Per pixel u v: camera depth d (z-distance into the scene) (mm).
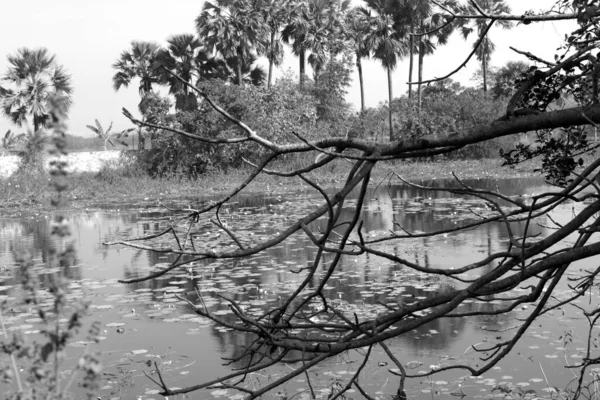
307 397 4504
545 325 6008
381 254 2553
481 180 23594
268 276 8797
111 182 26406
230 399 4535
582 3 2629
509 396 4344
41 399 1153
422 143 2535
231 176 27594
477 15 2734
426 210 15375
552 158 3287
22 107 24797
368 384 4734
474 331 5969
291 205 18062
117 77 31469
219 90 28516
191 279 8766
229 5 32031
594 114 2436
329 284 8086
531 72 2893
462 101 34438
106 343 5934
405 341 5758
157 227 14188
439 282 7922
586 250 2408
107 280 8805
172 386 4820
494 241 10797
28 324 6340
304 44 38500
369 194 20734
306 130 29938
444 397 4410
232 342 5945
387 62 39625
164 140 28094
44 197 20500
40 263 10211
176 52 31328
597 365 4914
